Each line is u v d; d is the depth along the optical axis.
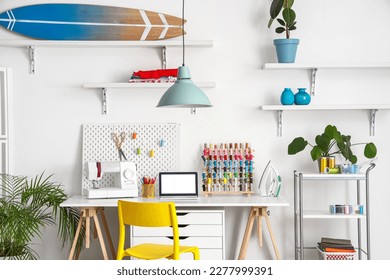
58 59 5.50
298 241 5.53
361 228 5.54
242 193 5.44
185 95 4.36
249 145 5.49
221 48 5.49
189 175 5.27
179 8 5.48
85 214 5.04
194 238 4.98
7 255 5.03
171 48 5.48
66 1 5.46
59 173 5.52
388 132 5.53
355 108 5.28
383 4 5.49
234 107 5.50
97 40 5.44
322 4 5.49
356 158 5.15
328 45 5.49
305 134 5.51
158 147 5.50
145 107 5.51
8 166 5.45
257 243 5.50
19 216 4.91
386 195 5.53
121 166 5.26
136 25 5.45
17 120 5.50
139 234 4.99
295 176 5.36
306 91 5.50
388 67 5.35
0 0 5.45
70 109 5.51
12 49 5.48
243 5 5.48
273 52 5.48
